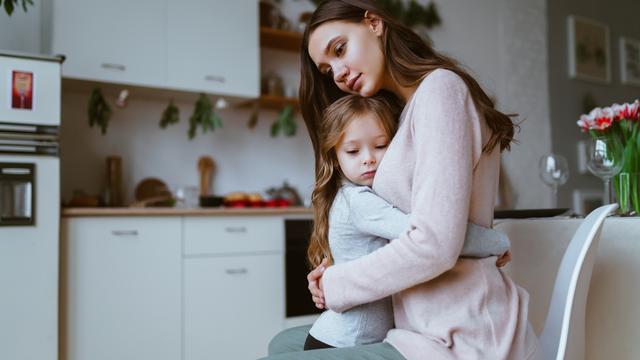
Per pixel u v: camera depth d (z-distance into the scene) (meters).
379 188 0.97
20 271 2.34
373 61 1.05
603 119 1.48
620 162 1.45
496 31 4.76
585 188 5.13
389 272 0.86
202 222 2.81
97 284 2.55
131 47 2.95
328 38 1.07
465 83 0.95
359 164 1.05
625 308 1.16
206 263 2.81
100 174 3.21
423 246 0.83
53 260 2.40
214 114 3.17
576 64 5.18
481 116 0.95
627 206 1.46
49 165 2.40
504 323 0.90
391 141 1.02
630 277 1.15
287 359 0.90
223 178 3.58
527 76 4.88
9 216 2.35
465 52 4.55
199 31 3.15
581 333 0.96
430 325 0.89
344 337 1.01
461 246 0.84
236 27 3.27
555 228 1.35
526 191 4.70
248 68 3.30
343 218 1.03
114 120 3.26
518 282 1.45
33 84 2.38
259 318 2.93
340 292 0.92
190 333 2.75
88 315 2.53
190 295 2.76
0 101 2.31
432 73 0.95
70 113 3.14
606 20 5.59
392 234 0.92
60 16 2.79
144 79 2.98
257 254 2.95
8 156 2.31
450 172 0.84
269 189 3.68
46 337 2.37
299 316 3.04
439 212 0.83
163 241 2.71
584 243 0.92
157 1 3.04
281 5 3.79
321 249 1.16
